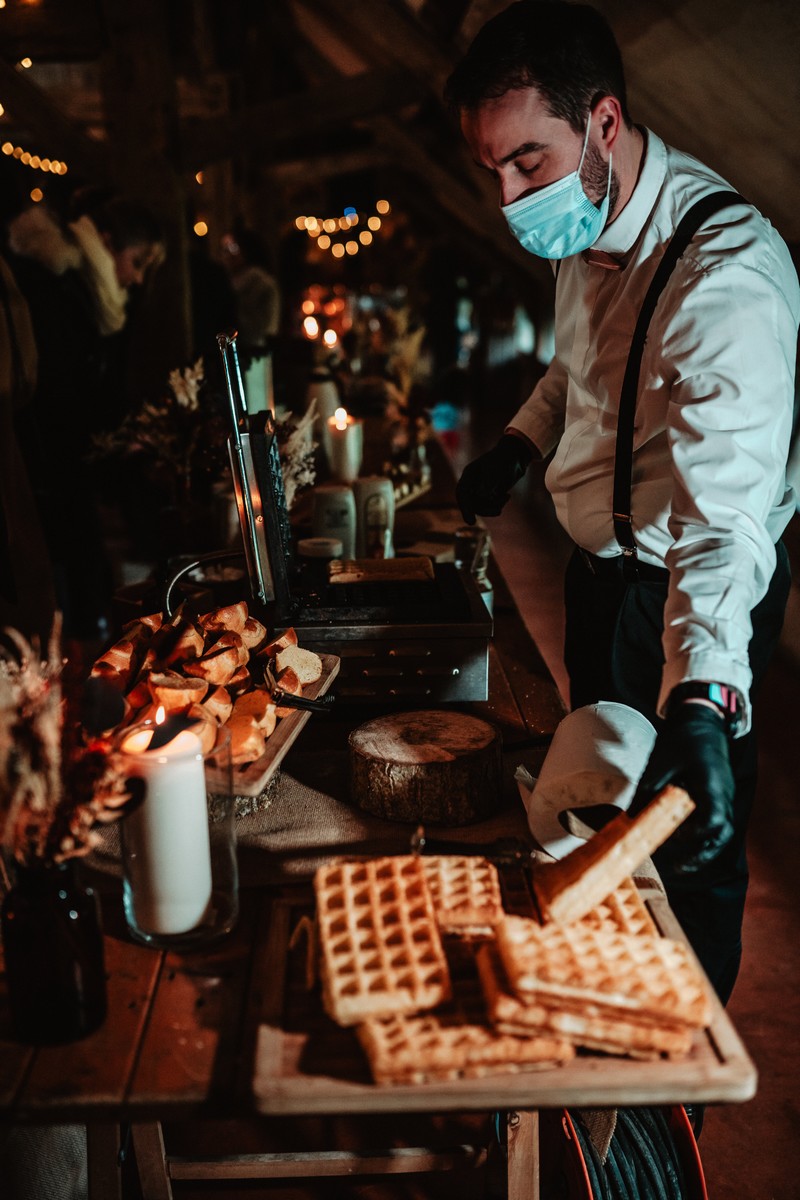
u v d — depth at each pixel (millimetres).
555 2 1229
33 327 3213
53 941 890
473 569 2146
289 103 5102
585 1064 849
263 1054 871
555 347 1607
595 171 1282
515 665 1837
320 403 3332
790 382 1221
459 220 8188
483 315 9539
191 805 1009
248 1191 1552
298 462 2279
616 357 1419
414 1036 851
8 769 845
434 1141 1619
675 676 1023
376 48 5469
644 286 1354
